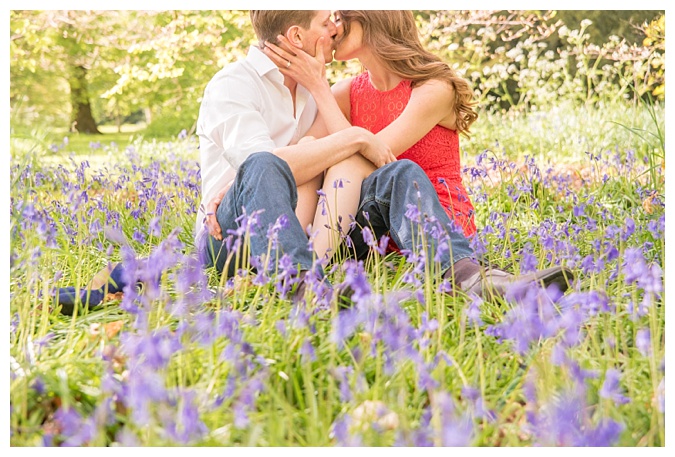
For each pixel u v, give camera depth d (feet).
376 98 11.09
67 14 30.68
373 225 9.66
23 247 8.57
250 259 8.42
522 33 31.17
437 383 5.49
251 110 10.16
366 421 5.40
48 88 41.86
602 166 17.71
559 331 6.52
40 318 7.83
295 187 8.99
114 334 7.25
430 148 10.79
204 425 5.23
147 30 31.55
